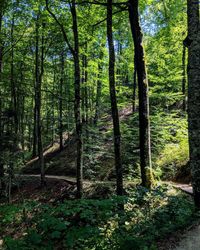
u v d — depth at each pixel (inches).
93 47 989.8
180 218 313.9
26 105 1635.1
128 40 1056.2
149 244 274.1
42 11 724.0
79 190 585.0
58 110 1326.3
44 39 882.8
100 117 1275.8
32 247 197.9
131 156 748.0
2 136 847.7
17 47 984.3
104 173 831.1
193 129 350.0
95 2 526.3
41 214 221.1
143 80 491.2
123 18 645.9
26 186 948.6
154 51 957.8
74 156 1145.4
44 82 1323.8
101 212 240.7
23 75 1136.2
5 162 816.3
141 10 647.1
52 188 829.2
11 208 218.4
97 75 1014.4
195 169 349.4
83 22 688.4
